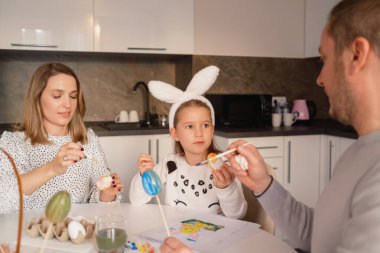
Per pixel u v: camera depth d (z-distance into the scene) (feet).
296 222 3.42
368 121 2.20
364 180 2.01
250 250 3.24
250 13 10.56
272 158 9.38
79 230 3.36
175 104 5.33
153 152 9.29
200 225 3.84
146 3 9.59
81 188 5.19
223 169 4.26
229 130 9.32
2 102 9.86
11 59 9.84
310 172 9.80
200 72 5.32
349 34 2.12
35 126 5.10
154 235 3.56
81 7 9.11
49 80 4.96
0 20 8.59
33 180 3.85
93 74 10.52
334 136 9.41
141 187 4.62
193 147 5.09
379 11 2.01
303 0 11.09
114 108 10.77
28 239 3.45
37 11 8.82
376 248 1.75
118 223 3.18
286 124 10.46
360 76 2.12
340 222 2.24
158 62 11.14
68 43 9.10
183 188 5.19
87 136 5.56
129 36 9.53
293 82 11.77
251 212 4.80
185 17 9.93
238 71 11.11
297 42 11.14
